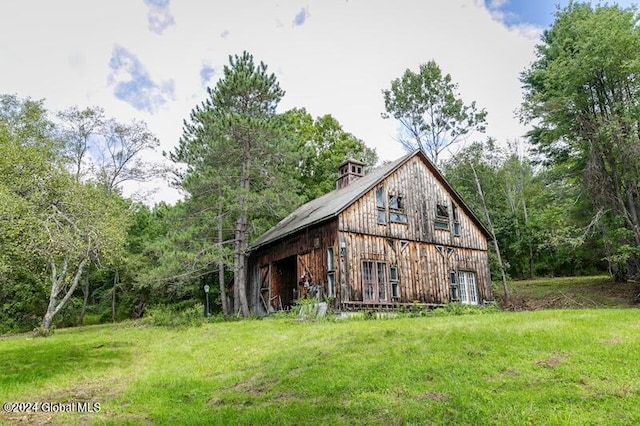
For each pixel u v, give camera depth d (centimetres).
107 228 1546
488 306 2088
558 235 2414
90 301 3634
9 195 1045
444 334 934
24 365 1022
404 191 2092
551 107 2283
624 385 596
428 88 4100
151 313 2245
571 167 2669
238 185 2277
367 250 1861
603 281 2856
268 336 1202
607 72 2097
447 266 2155
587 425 500
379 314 1650
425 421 547
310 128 3881
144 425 594
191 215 2281
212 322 1914
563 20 2556
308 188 3719
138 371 924
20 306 2961
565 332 879
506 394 597
